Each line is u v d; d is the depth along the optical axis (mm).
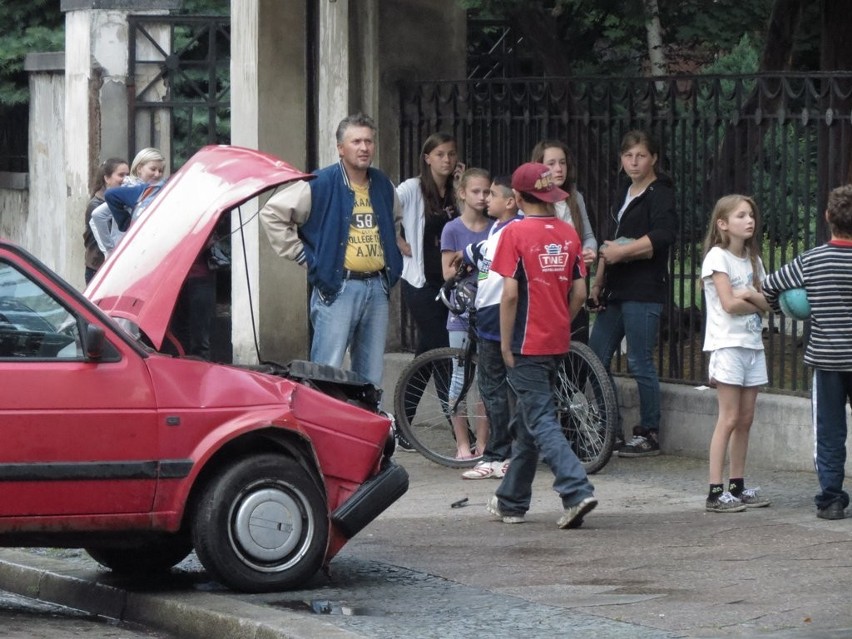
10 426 9461
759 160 14508
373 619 9250
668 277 15453
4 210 29234
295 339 18625
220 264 16656
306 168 18391
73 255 24094
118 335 9836
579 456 14328
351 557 11133
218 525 9883
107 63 23562
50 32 28031
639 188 14828
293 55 18219
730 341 12203
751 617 9023
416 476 14617
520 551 11180
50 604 10773
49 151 26656
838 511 11930
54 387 9586
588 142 16016
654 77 15430
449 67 18250
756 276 12359
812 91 13961
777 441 14188
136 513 9758
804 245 14180
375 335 13398
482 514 12688
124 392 9719
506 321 11852
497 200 13750
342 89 17938
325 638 8664
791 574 10133
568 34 20125
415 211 15570
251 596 9945
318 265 13055
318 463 10180
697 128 15180
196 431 9852
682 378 15461
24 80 28609
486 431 14914
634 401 15508
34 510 9547
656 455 15086
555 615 9211
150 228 10742
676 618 9047
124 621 10133
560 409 14305
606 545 11250
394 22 17953
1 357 9578
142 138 23453
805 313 11797
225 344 20984
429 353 15062
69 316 9734
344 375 10758
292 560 10078
